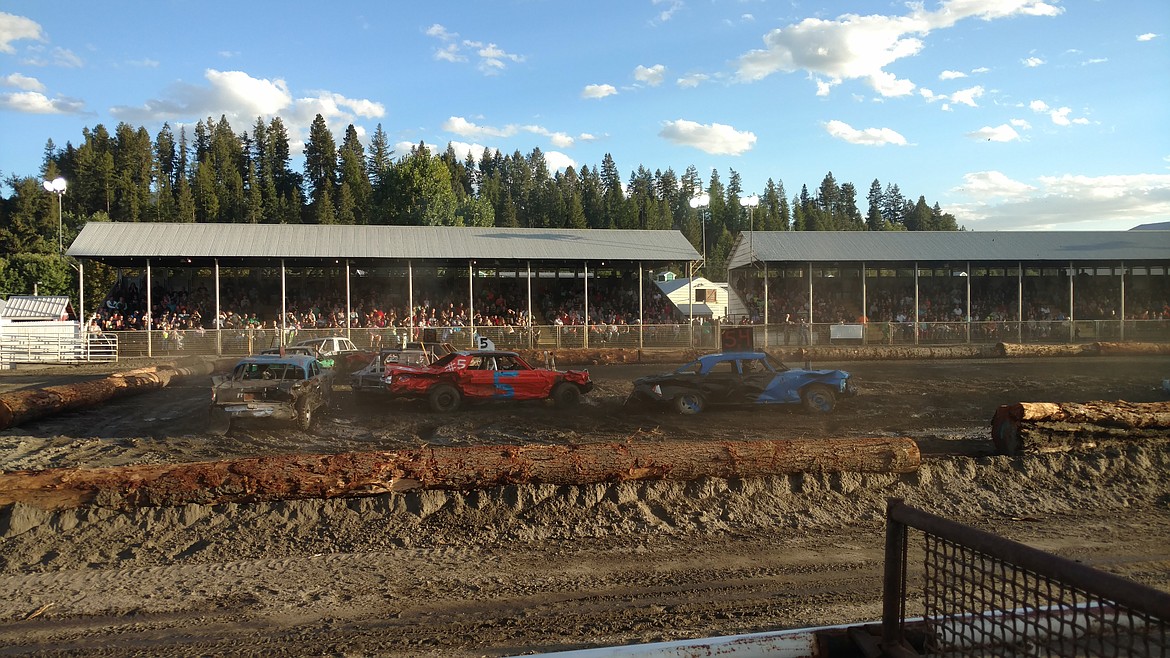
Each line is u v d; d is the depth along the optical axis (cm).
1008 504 926
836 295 4597
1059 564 251
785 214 13125
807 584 667
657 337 3434
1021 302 4012
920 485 973
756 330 3481
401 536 791
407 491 868
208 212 10188
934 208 15362
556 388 1739
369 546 766
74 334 3156
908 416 1560
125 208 10381
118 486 816
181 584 664
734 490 927
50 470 826
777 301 4297
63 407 1633
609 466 905
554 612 601
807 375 1594
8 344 2927
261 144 12325
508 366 1730
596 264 3975
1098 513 895
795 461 955
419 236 3788
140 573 690
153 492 820
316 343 2567
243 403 1402
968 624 310
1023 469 1021
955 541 294
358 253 3444
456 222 7831
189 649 533
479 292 4334
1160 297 4538
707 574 693
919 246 4122
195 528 796
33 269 6412
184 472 833
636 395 1627
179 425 1495
